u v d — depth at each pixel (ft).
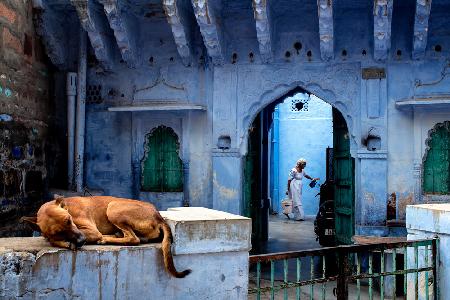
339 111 23.13
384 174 22.24
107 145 25.05
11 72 20.24
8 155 19.80
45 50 23.71
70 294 9.23
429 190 22.18
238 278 10.46
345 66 22.79
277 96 23.52
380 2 19.77
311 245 31.12
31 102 22.20
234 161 23.54
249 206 25.32
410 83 22.12
